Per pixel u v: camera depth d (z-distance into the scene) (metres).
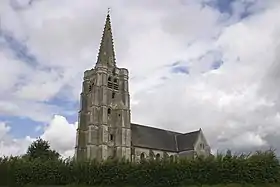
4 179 41.16
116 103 92.62
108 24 104.19
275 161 36.31
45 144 75.12
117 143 86.94
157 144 94.62
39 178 41.72
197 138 95.88
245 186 34.62
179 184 37.47
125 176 39.91
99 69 93.00
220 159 37.47
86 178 40.94
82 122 90.62
